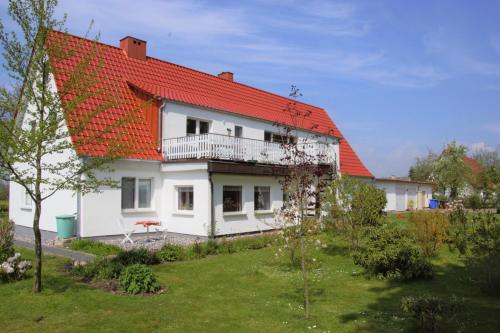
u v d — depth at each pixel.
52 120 8.27
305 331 6.59
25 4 8.10
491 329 6.62
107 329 6.50
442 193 44.94
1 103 8.08
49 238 16.02
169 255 12.05
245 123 21.69
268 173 18.25
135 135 17.28
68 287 8.72
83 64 9.14
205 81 23.66
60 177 15.48
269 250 14.18
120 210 16.17
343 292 9.04
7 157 7.81
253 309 7.70
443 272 10.70
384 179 36.44
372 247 10.47
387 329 6.66
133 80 19.12
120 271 9.41
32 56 8.33
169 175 17.66
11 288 8.55
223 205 17.08
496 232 8.96
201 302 8.08
